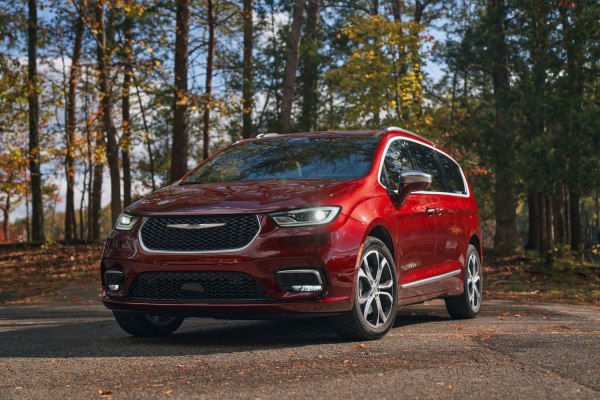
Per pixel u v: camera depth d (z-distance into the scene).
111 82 21.86
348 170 6.17
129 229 5.64
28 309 10.34
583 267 18.38
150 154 35.97
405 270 6.35
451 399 3.47
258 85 33.00
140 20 26.14
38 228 27.42
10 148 23.17
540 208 24.73
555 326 6.72
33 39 25.52
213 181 6.33
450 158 8.39
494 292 13.47
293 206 5.35
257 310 5.21
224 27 27.94
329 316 5.43
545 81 18.64
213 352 5.07
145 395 3.66
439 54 29.34
